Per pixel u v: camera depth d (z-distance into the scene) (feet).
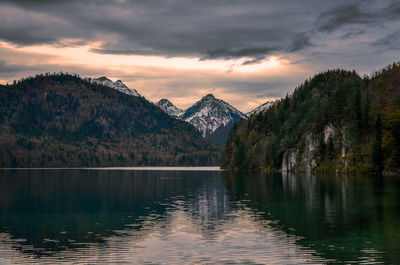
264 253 146.72
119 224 205.16
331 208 250.16
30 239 172.45
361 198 297.94
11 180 616.80
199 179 598.75
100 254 147.95
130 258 142.31
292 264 133.49
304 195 324.80
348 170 633.61
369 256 141.59
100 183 531.09
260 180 533.96
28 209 264.11
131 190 408.05
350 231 181.37
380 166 586.45
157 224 204.13
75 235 179.52
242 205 271.90
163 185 477.77
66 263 137.80
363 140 646.33
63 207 273.33
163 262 137.39
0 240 170.91
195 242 163.84
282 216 223.30
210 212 242.37
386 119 615.16
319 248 152.56
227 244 159.84
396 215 221.46
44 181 588.50
